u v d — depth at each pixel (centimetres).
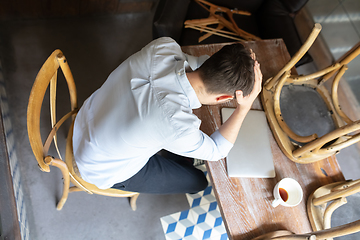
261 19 225
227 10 216
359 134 105
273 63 150
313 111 136
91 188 127
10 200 112
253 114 132
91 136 103
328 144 127
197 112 128
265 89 137
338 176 127
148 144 92
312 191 121
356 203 117
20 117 186
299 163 127
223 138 111
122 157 103
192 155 104
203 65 91
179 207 184
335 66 128
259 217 112
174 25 170
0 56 199
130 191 137
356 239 108
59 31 221
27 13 212
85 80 210
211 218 183
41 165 97
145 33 243
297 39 217
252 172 119
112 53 227
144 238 172
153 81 90
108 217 173
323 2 225
